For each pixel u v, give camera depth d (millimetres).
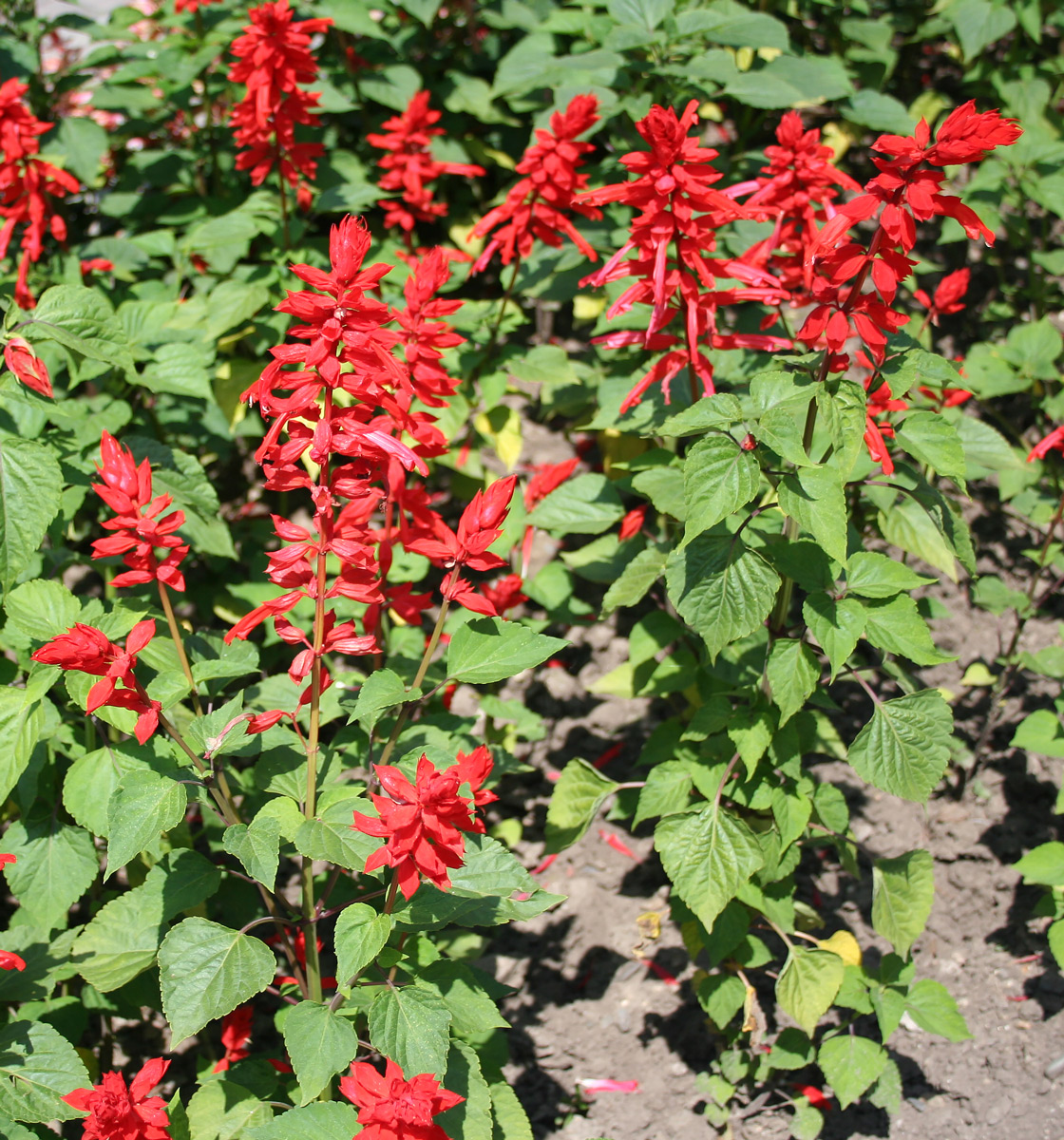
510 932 1271
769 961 1206
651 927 1261
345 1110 970
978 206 1445
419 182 1368
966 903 1275
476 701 1380
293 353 961
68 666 954
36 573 1158
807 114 1655
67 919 1233
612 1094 1193
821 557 1057
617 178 1382
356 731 1110
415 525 1089
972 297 1587
